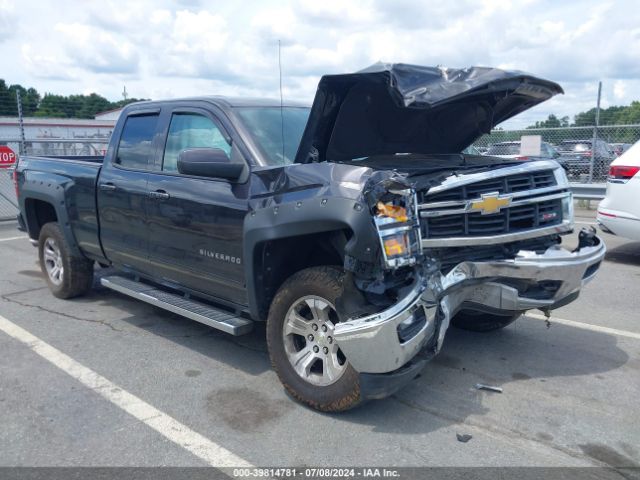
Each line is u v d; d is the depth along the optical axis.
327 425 3.68
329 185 3.59
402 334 3.40
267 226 3.85
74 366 4.61
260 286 4.11
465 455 3.35
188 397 4.08
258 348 5.02
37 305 6.27
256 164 4.18
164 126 5.05
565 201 4.29
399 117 4.36
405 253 3.36
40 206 6.77
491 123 4.98
